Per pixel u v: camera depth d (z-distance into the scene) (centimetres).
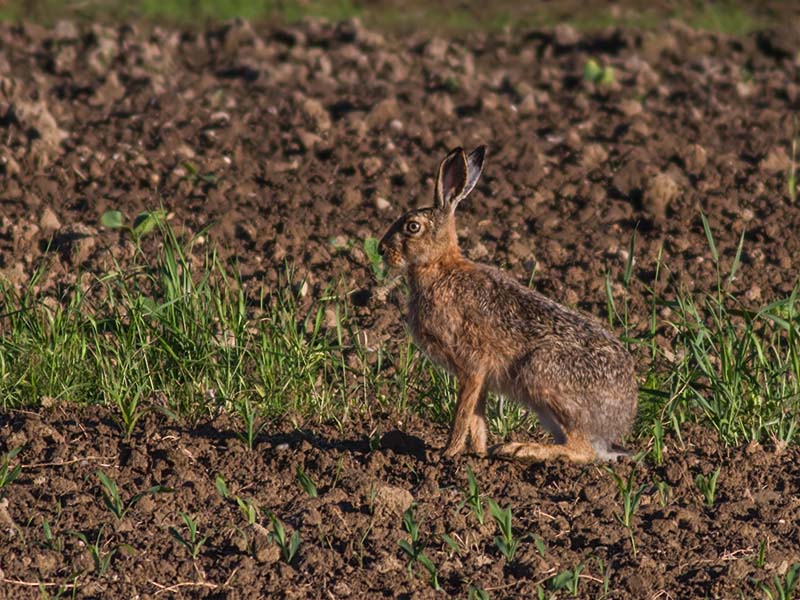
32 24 3306
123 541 1137
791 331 1405
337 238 1925
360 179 2195
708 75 2939
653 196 2081
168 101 2564
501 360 1298
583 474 1293
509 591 1079
